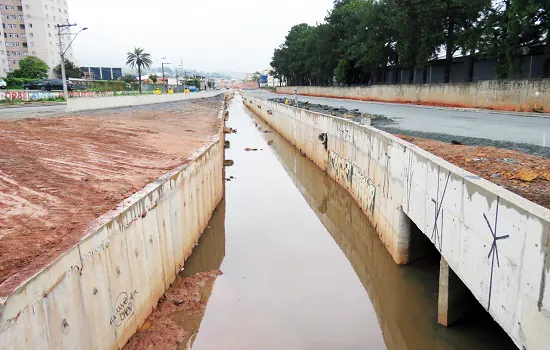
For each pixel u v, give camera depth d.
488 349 8.42
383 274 13.06
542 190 7.56
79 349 6.56
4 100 47.91
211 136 27.20
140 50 94.62
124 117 30.91
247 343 9.23
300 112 34.31
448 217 8.22
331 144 24.41
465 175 7.52
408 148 11.16
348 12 65.81
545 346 4.94
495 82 29.36
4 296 4.98
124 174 12.59
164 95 65.25
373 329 10.01
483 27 31.55
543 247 4.93
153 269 9.91
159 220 10.39
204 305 10.74
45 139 16.81
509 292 5.80
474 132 15.82
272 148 38.03
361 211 17.88
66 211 8.72
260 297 11.40
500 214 6.04
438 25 37.78
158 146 19.14
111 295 7.71
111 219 7.76
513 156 10.52
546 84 25.16
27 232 7.47
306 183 25.31
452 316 9.09
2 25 100.69
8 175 11.24
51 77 102.75
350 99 59.97
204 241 15.05
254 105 79.81
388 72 60.09
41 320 5.62
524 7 26.31
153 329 9.16
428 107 35.28
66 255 6.28
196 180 14.39
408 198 11.15
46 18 104.00
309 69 88.94
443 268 8.84
